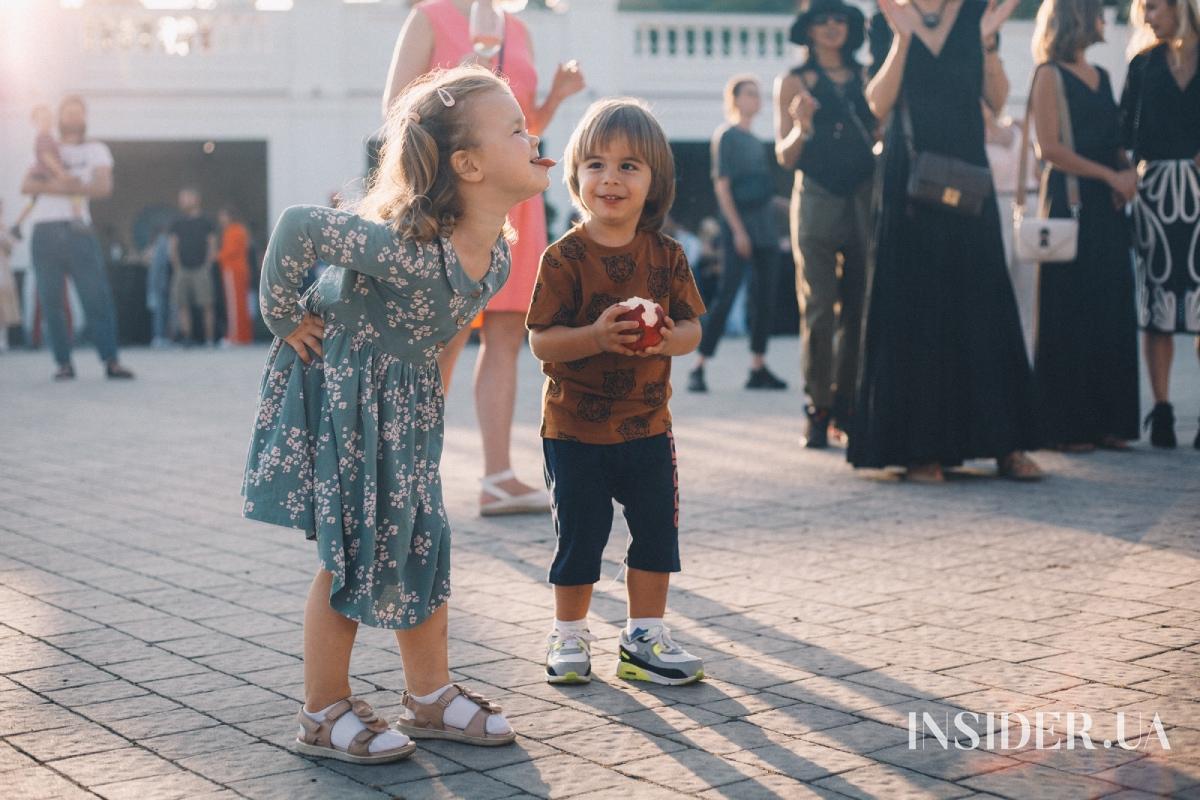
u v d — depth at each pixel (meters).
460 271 2.74
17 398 10.18
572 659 3.17
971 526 4.83
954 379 5.75
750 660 3.30
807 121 6.64
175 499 5.71
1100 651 3.30
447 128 2.70
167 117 19.36
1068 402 6.48
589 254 3.25
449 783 2.55
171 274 17.91
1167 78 6.39
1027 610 3.70
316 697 2.73
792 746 2.71
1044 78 6.39
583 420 3.21
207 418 8.80
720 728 2.83
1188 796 2.41
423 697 2.83
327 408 2.69
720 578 4.13
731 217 9.77
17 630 3.64
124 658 3.38
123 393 10.59
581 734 2.82
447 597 2.84
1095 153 6.39
